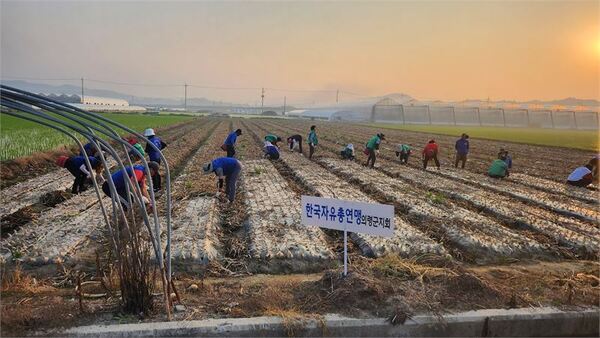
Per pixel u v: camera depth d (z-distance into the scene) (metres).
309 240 8.15
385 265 6.38
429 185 14.74
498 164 17.27
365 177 15.88
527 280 6.38
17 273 6.16
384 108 89.56
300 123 78.06
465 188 14.42
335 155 23.88
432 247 7.88
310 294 5.65
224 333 4.85
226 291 5.92
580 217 11.16
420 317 5.11
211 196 11.74
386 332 5.03
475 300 5.51
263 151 24.31
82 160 10.55
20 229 8.62
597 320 5.36
